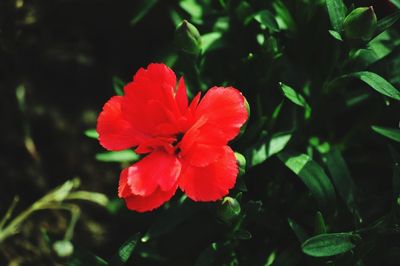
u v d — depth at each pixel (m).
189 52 0.28
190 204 0.29
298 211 0.30
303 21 0.31
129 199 0.25
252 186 0.31
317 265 0.28
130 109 0.26
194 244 0.32
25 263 0.32
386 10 0.32
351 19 0.26
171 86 0.25
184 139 0.25
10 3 0.34
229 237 0.28
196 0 0.33
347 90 0.33
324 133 0.32
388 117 0.32
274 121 0.30
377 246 0.28
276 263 0.29
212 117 0.25
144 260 0.32
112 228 0.33
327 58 0.31
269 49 0.29
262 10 0.30
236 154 0.26
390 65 0.31
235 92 0.26
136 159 0.32
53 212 0.33
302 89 0.31
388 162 0.32
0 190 0.33
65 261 0.27
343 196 0.29
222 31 0.32
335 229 0.29
